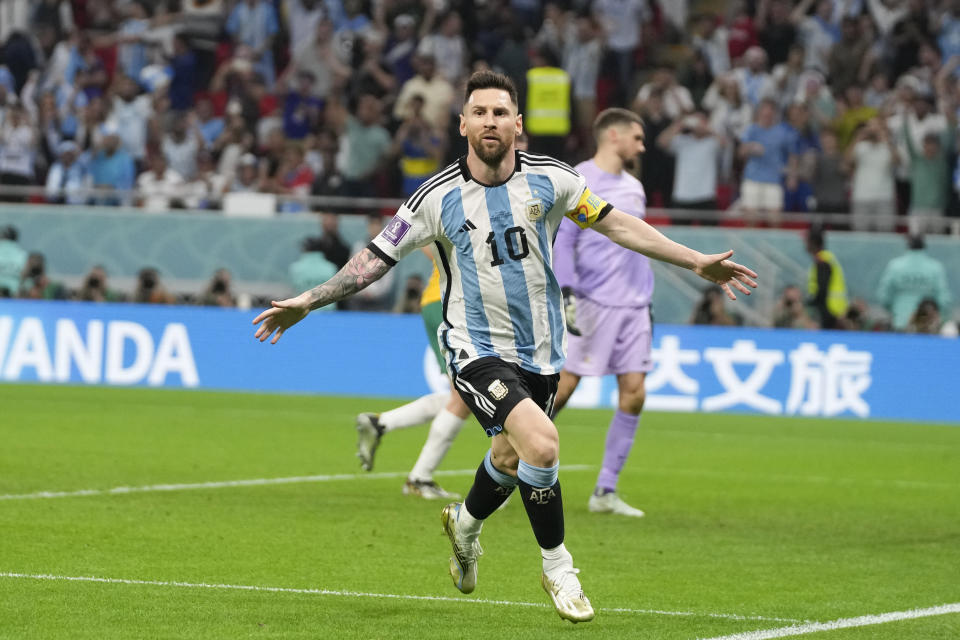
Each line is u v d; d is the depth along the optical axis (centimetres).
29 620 1588
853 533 2503
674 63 6769
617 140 2689
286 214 5603
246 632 1561
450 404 2802
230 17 7219
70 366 5619
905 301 5322
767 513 2752
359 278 1655
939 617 1742
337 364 5500
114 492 2741
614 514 2684
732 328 5281
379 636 1558
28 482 2845
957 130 6194
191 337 5581
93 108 6612
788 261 5366
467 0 6919
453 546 1739
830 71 6631
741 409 5269
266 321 1617
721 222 5456
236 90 6819
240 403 5012
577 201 1658
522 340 1677
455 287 1683
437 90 6319
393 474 3206
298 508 2609
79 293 5738
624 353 2686
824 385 5216
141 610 1666
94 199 5862
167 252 5691
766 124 5950
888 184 5912
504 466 1667
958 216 6084
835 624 1683
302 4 7188
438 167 6103
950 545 2378
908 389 5169
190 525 2356
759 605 1805
